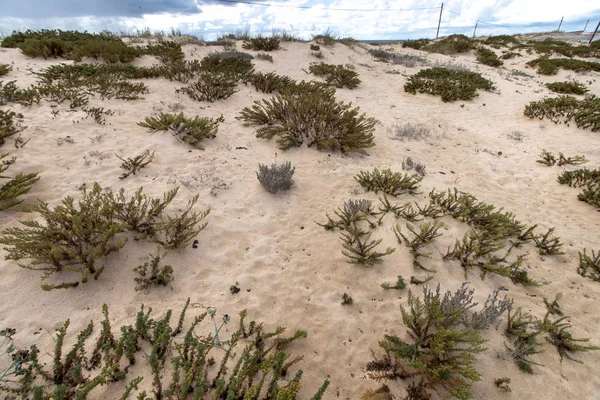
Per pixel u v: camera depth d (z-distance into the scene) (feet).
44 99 23.62
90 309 10.11
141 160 17.58
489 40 83.76
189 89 30.55
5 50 37.17
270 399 7.82
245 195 17.11
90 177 16.31
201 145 21.54
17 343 8.71
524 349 9.60
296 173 19.77
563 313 11.54
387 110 33.42
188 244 13.21
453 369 8.33
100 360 8.50
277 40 50.52
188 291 11.37
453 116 33.04
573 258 14.44
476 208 16.07
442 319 9.59
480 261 13.53
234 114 27.84
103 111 23.73
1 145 17.10
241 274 12.41
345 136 22.65
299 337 9.71
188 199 15.89
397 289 12.06
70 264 11.03
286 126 23.00
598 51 68.13
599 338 10.55
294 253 13.84
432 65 53.31
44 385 7.67
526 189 20.34
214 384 8.17
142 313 9.12
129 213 12.94
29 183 14.35
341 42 58.29
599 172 20.10
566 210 18.28
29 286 10.38
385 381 8.96
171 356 8.79
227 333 9.95
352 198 17.52
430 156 23.94
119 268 11.53
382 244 14.05
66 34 43.50
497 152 25.36
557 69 55.36
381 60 53.93
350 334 10.48
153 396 7.82
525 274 12.82
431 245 13.99
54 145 18.29
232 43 51.93
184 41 49.34
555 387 9.00
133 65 36.88
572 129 29.71
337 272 12.92
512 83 46.62
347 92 37.81
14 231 10.93
